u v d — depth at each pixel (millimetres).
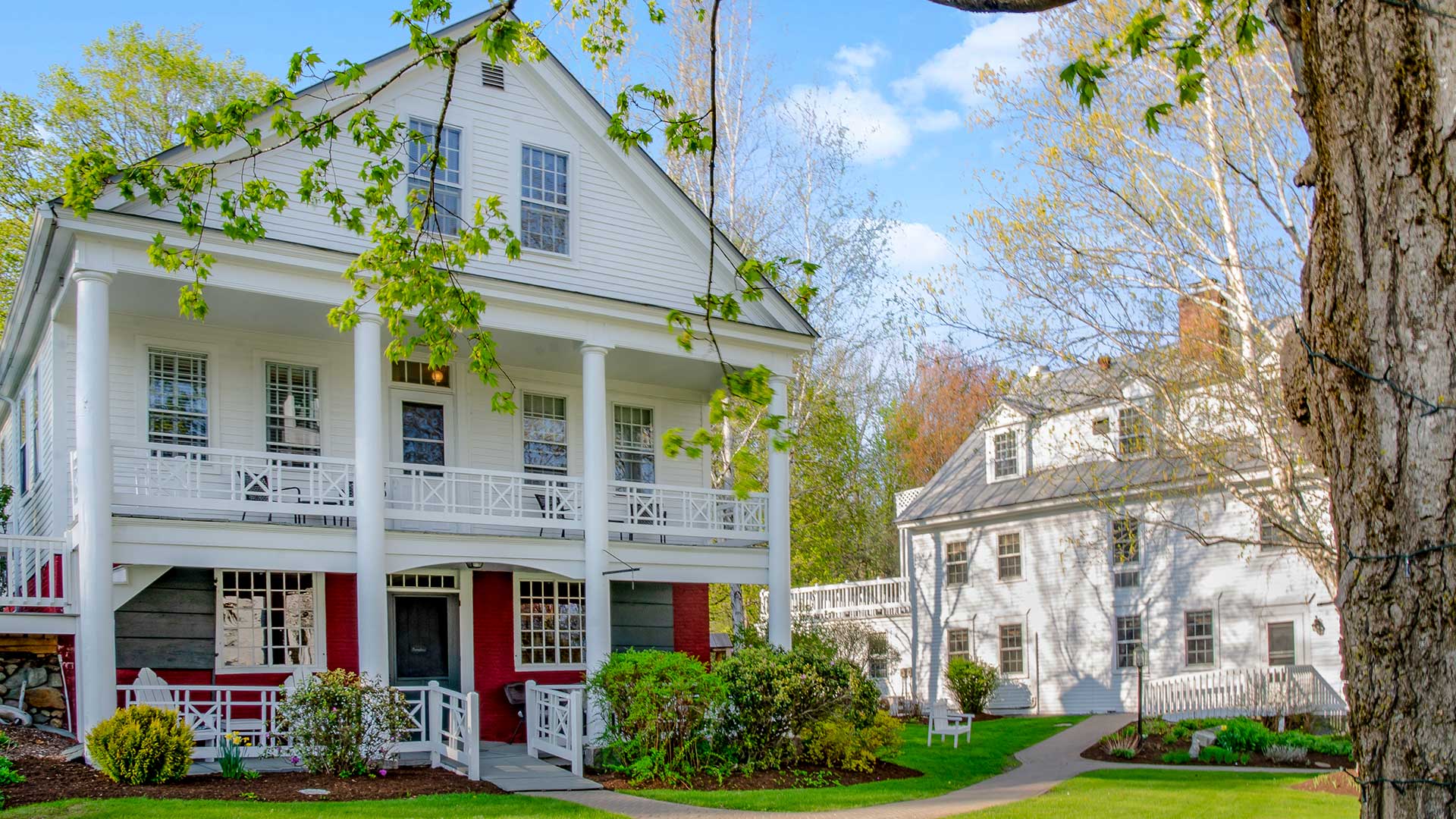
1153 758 20078
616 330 17531
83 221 13469
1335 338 3271
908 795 14547
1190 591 26109
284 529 14789
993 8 4750
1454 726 2914
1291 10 3611
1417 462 3000
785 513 18891
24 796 11133
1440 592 2947
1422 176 3014
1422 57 3014
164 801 11086
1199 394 18031
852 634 32344
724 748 15633
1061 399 21266
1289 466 16891
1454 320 2953
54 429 15555
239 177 15016
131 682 15219
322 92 15844
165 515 15133
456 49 7941
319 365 17234
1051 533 29125
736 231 26469
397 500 16078
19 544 13680
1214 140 17375
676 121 8336
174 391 16078
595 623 16734
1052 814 12953
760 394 7203
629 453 20188
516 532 17750
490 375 8812
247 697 16000
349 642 16938
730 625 33094
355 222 8930
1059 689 28531
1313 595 21922
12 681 14797
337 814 10930
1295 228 17203
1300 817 12766
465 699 14414
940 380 46312
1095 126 17594
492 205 8883
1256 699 22844
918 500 33500
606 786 14141
